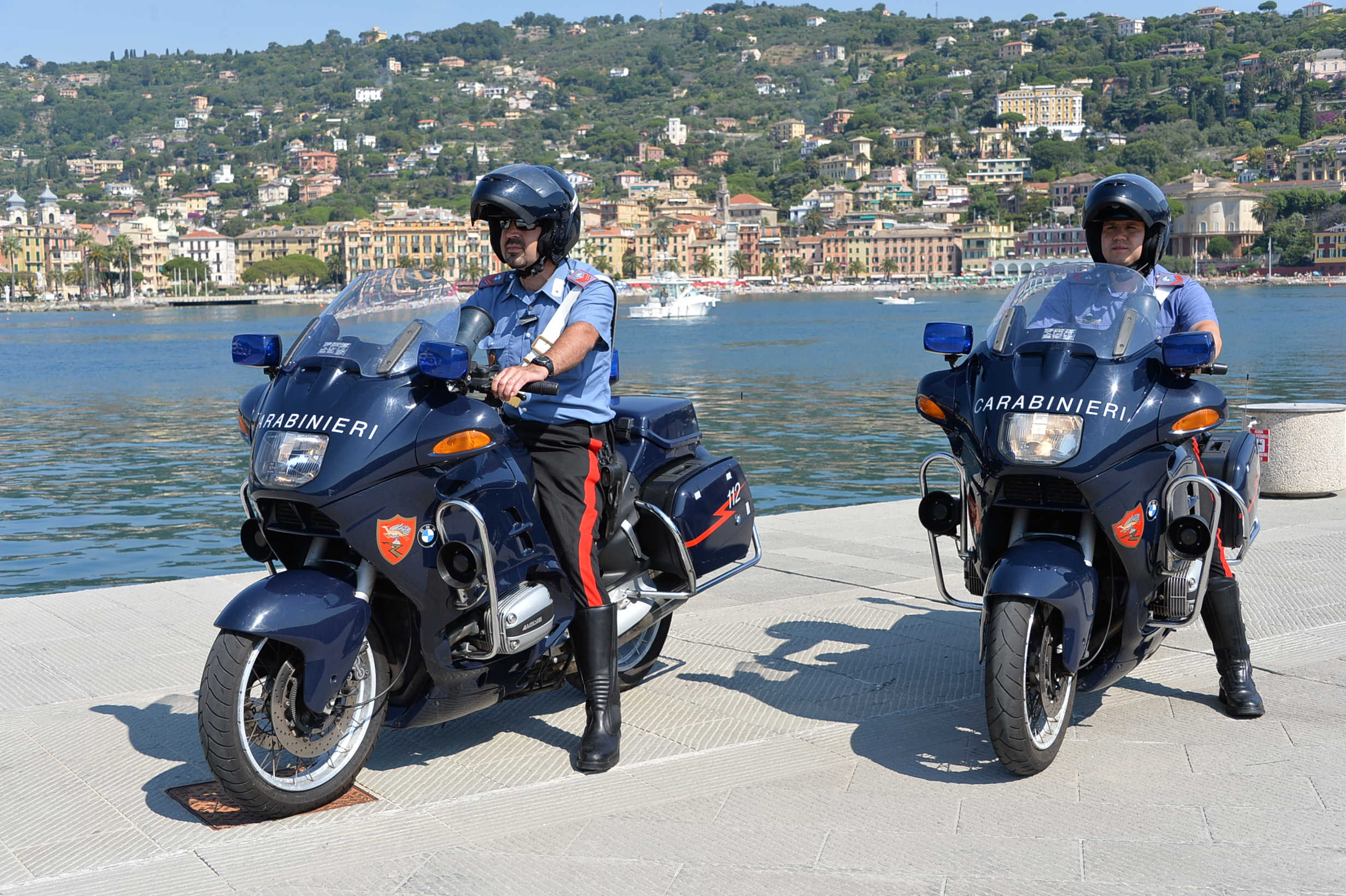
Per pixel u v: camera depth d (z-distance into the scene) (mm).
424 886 3617
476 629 4328
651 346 87750
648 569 5086
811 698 5391
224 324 154750
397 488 4031
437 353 3949
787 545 9023
